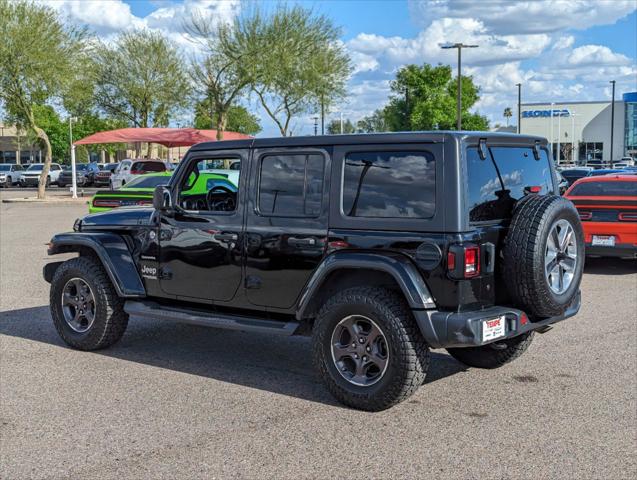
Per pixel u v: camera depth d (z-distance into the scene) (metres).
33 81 32.78
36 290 10.61
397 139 5.20
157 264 6.64
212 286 6.25
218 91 35.62
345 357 5.43
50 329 8.08
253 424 5.07
